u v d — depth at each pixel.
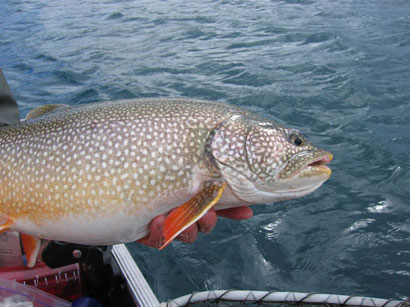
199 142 0.53
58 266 0.63
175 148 0.52
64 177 0.51
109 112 0.54
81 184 0.51
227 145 0.53
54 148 0.53
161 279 0.90
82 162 0.51
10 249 0.64
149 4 4.12
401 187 1.17
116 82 2.04
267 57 2.33
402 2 3.59
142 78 2.10
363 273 0.90
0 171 0.54
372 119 1.58
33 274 0.64
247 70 2.14
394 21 2.98
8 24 3.62
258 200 0.57
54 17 3.82
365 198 1.13
